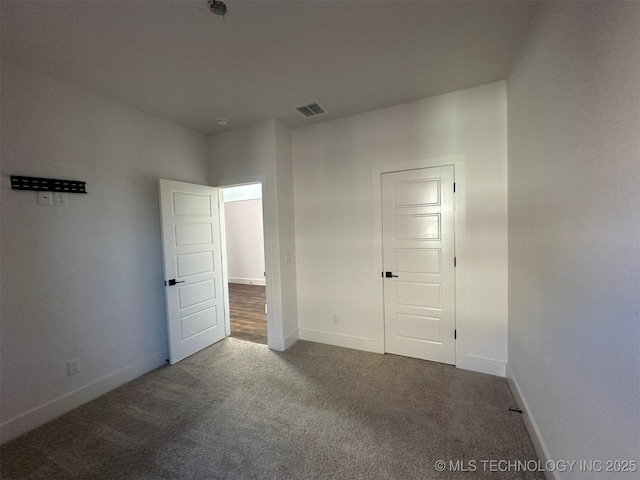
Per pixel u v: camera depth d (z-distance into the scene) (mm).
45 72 2078
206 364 2895
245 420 2006
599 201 994
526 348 1896
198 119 3039
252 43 1853
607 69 931
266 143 3150
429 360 2818
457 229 2613
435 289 2752
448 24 1716
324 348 3207
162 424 1985
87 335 2326
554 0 1373
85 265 2330
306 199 3355
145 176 2830
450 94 2582
